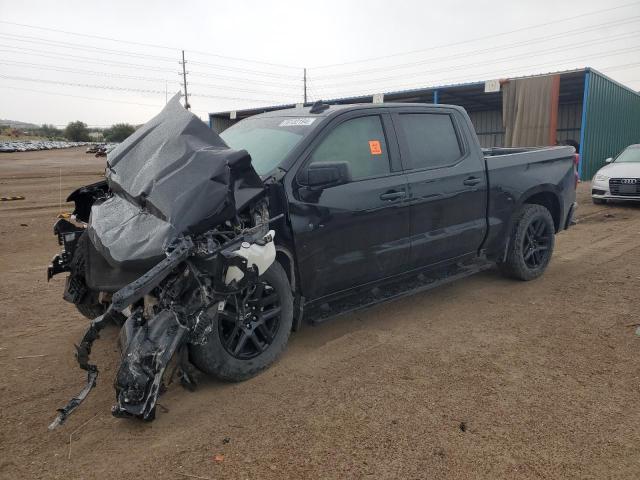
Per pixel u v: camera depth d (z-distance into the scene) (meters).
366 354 4.12
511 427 3.09
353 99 26.05
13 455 2.89
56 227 4.32
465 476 2.67
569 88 23.64
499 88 22.14
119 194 3.90
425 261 4.96
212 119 28.41
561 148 6.42
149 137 3.93
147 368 3.01
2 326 4.82
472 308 5.16
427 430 3.06
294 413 3.27
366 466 2.75
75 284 4.09
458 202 5.08
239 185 3.41
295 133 4.24
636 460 2.78
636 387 3.54
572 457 2.81
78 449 2.95
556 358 4.00
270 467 2.76
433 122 5.11
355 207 4.25
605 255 7.31
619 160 13.23
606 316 4.86
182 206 3.12
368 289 4.64
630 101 25.88
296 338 4.47
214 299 3.26
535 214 5.86
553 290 5.69
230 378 3.62
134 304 3.46
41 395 3.56
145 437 3.05
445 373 3.77
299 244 3.93
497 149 7.13
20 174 24.78
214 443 2.98
